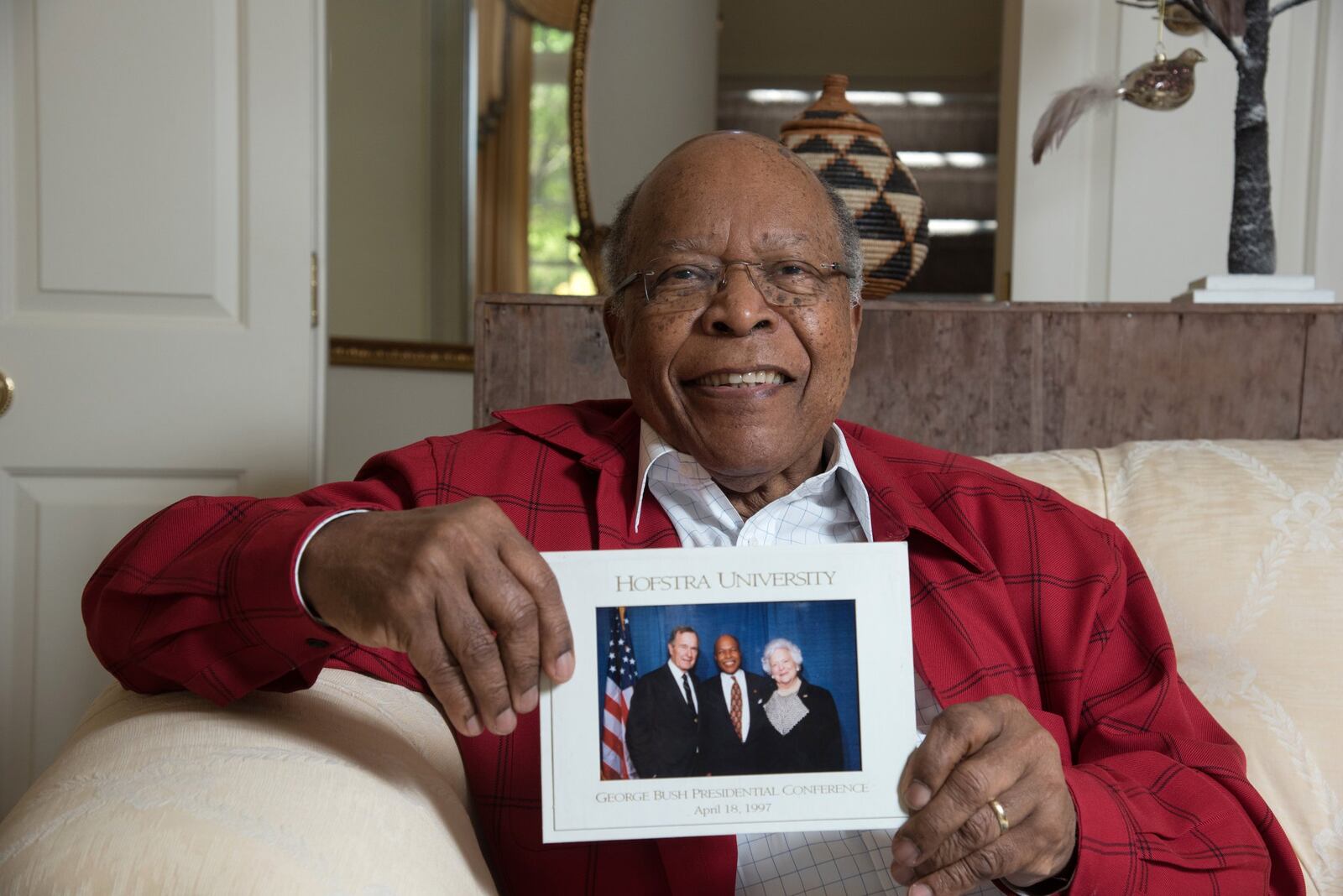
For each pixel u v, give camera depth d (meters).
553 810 0.85
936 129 5.66
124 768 0.76
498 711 0.78
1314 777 1.21
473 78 3.13
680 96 3.35
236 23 2.07
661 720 0.86
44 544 2.04
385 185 3.11
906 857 0.83
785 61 6.37
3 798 2.04
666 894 1.00
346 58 3.08
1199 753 1.05
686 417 1.12
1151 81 1.96
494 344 1.63
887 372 1.69
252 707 0.87
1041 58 2.66
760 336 1.09
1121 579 1.20
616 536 1.11
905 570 0.89
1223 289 1.85
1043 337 1.70
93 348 2.04
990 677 1.10
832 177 1.78
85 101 2.04
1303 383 1.72
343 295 3.10
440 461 1.16
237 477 2.08
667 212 1.15
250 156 2.07
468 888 0.80
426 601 0.78
